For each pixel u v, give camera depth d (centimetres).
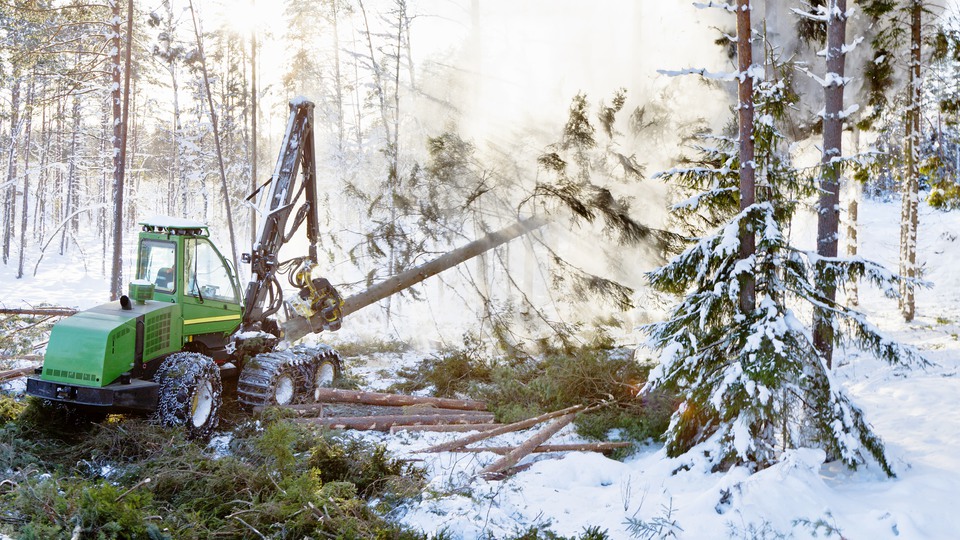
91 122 4059
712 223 1157
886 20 1570
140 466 649
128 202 4150
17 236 4259
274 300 1055
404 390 1088
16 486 559
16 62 2184
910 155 1753
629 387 954
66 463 691
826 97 847
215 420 835
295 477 610
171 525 507
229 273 955
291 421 810
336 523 522
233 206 3809
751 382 643
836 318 721
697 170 783
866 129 1595
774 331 663
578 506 629
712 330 733
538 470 727
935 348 1331
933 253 2550
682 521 570
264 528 525
